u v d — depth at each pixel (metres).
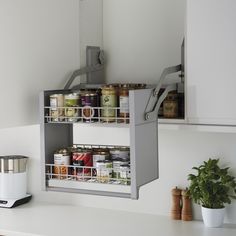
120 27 2.93
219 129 2.38
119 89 2.46
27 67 2.55
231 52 2.33
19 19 2.49
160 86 2.45
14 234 2.57
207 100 2.39
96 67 2.90
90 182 2.45
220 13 2.33
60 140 2.71
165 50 2.82
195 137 2.75
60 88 2.76
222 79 2.35
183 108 2.61
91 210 2.96
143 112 2.34
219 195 2.58
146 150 2.37
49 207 3.03
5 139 3.24
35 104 2.62
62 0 2.74
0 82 2.42
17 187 3.07
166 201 2.83
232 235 2.49
